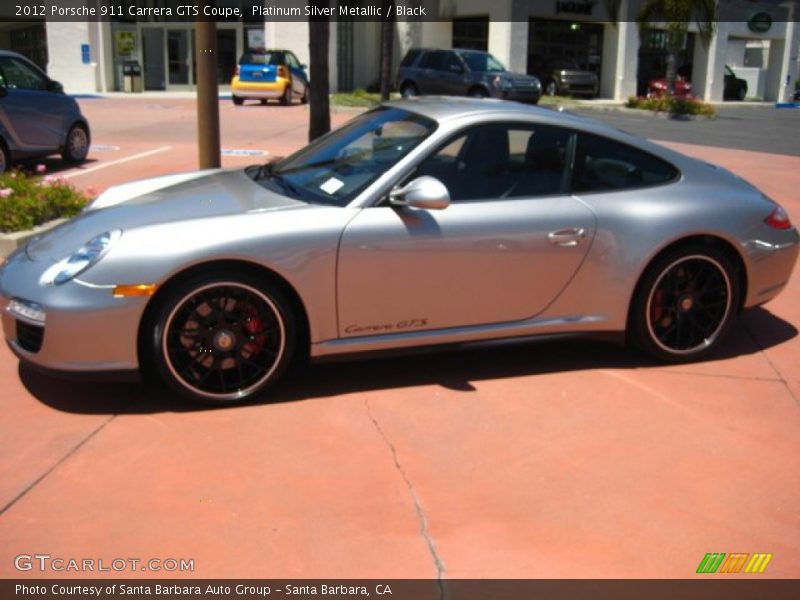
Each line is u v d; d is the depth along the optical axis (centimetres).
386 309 405
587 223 428
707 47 2717
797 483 339
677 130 2066
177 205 413
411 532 298
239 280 379
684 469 347
